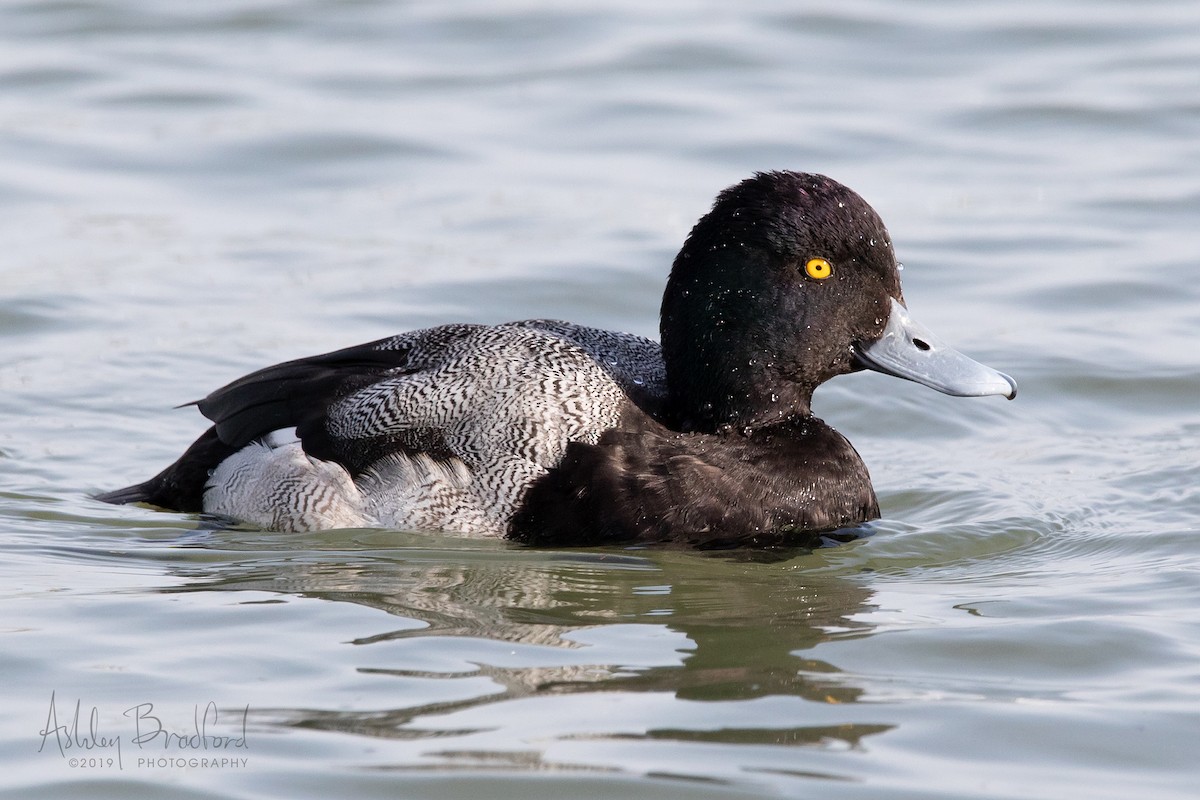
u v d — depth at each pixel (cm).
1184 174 1909
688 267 1117
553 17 2372
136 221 1789
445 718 763
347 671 820
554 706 781
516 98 2125
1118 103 2092
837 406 1415
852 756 733
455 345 1130
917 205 1833
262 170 1927
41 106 2078
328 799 686
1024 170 1928
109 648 852
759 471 1095
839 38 2316
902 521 1160
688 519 1066
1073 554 1072
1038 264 1697
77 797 689
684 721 767
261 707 774
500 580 991
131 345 1490
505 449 1070
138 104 2092
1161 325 1557
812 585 1001
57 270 1650
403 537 1070
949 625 910
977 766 725
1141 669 838
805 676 830
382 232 1770
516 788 696
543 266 1670
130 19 2373
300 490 1097
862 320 1116
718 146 1973
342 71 2206
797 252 1096
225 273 1666
